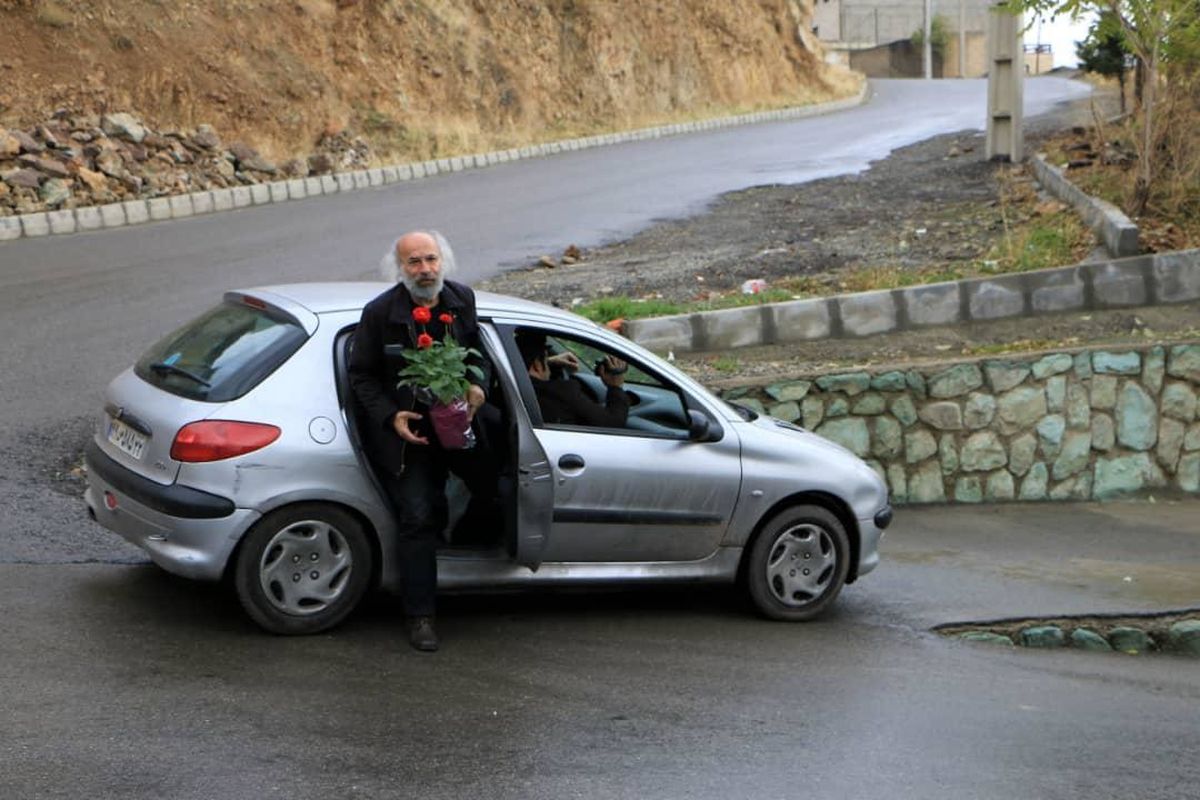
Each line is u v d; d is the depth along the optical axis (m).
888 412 10.66
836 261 15.18
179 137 22.56
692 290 13.95
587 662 6.31
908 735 5.73
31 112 21.42
